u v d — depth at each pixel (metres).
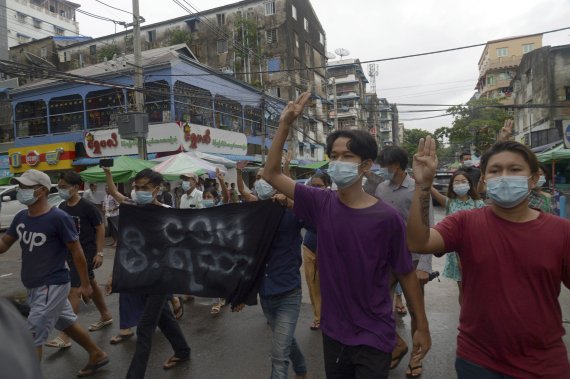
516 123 35.19
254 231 3.36
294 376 3.66
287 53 33.91
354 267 2.21
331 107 45.84
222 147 21.52
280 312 3.15
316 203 2.47
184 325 5.20
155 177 4.07
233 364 4.06
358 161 2.28
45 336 3.44
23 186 3.39
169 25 35.34
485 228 1.94
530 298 1.81
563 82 26.44
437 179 22.55
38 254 3.44
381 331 2.19
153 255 3.82
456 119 33.78
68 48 35.06
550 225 1.86
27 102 22.94
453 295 6.15
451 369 3.83
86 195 11.93
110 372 3.97
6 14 41.81
